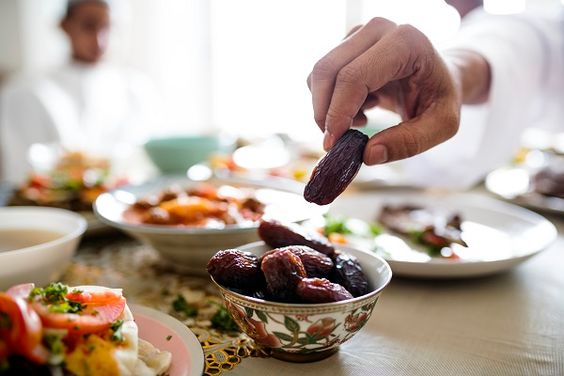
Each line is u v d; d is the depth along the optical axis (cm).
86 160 79
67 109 130
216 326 34
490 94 51
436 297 40
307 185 30
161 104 176
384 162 32
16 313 24
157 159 78
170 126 198
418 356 31
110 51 187
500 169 87
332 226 52
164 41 198
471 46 53
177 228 40
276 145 109
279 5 165
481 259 41
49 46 191
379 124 88
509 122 55
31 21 183
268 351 31
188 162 78
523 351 32
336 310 27
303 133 139
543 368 30
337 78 32
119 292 28
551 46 60
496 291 41
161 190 57
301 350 29
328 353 31
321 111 34
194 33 192
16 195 62
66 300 26
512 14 64
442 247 49
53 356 24
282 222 34
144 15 196
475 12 71
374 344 32
